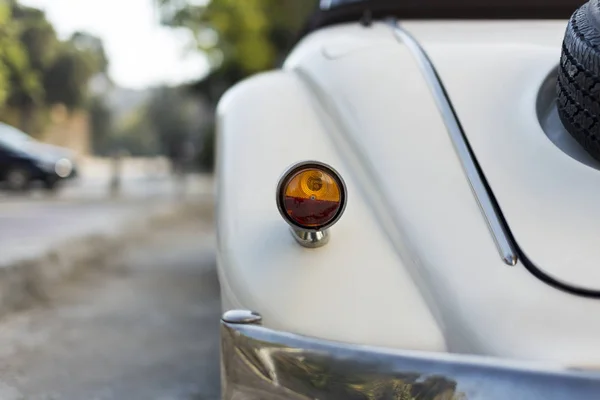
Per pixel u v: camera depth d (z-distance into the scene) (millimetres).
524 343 1225
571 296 1273
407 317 1321
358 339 1297
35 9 11508
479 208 1448
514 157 1540
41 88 20422
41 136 26297
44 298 4117
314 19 2945
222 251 1482
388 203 1517
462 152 1570
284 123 1796
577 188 1445
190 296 4262
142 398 2531
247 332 1315
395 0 2492
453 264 1357
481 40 2018
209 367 2879
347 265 1396
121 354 3055
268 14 12281
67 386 2639
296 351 1269
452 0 2434
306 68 2076
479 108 1679
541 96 1730
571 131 1541
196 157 21266
